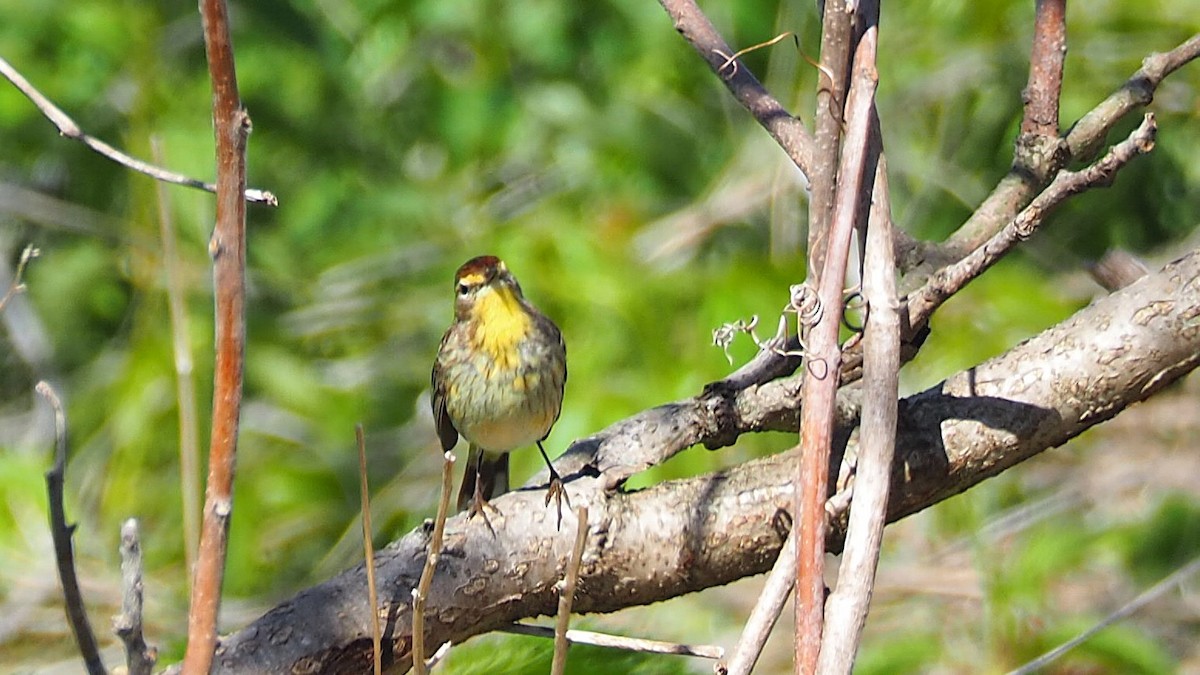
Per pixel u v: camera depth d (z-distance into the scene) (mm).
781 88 14633
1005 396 5539
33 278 14453
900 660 10445
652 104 14961
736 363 11461
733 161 14516
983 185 14375
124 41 14055
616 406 11422
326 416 13469
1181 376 5461
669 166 14758
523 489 5727
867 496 4207
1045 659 6977
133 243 13617
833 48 4453
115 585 10977
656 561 5562
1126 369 5441
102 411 13398
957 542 12469
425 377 13953
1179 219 14070
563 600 4109
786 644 11789
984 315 12562
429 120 15281
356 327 14281
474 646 5926
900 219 14211
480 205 14852
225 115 3820
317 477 13172
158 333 13047
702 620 11586
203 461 12492
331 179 14875
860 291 4539
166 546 12133
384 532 12531
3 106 13578
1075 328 5562
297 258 14672
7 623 10477
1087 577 12273
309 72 14758
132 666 3949
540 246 12844
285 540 12930
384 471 13477
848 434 5602
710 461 11758
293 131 14836
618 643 4742
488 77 15180
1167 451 13609
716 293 11703
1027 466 13641
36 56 14055
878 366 4309
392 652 5383
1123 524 12250
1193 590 11891
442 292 14141
